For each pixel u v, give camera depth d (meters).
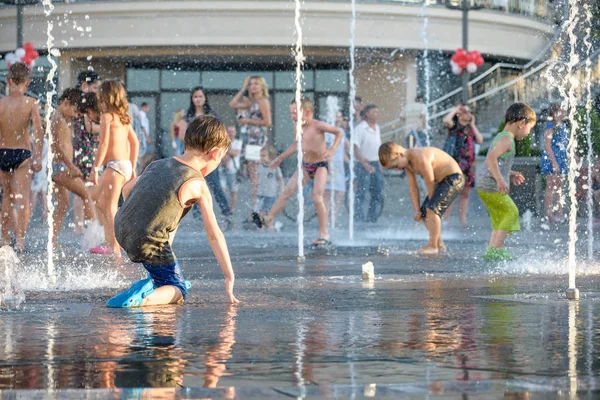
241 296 6.55
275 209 14.55
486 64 36.28
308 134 13.45
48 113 12.30
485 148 30.56
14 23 33.94
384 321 5.14
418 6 34.41
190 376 3.51
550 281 7.81
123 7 33.31
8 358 3.91
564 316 5.36
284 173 33.88
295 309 5.74
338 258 10.83
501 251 10.52
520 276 8.34
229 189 21.17
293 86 37.41
